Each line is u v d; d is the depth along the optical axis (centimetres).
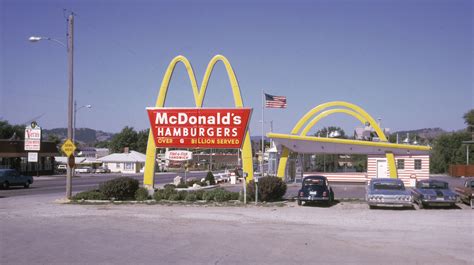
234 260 1056
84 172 8738
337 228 1609
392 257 1104
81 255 1105
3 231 1498
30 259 1058
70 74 2820
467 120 8969
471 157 7481
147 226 1636
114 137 14275
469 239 1388
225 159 12444
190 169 11262
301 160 4297
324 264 1022
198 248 1204
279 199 2766
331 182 4334
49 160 7394
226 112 2738
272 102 4525
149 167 2892
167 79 2841
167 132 2800
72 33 2817
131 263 1020
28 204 2481
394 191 2302
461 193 2581
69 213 2048
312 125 3741
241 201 2614
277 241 1321
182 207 2369
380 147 3691
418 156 3947
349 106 3722
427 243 1309
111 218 1875
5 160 6153
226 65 2770
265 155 6912
